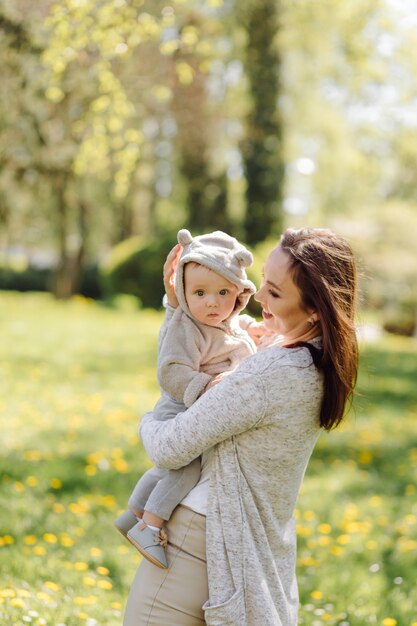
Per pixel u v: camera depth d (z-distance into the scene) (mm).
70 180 16375
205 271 2383
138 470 6715
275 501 2350
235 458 2287
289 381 2244
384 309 24859
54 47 7633
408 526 5926
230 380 2246
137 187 25938
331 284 2285
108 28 7727
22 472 6328
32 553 4645
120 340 14195
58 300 22156
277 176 21406
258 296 2387
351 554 5301
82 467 6652
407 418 10375
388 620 4117
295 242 2346
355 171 26297
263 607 2242
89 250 31797
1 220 18453
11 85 9133
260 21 20750
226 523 2264
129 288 20656
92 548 4883
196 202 22344
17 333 13758
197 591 2316
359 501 6641
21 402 8812
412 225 23219
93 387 10148
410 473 7719
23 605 3605
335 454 8211
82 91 9484
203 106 20188
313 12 21031
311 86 23000
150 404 9445
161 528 2369
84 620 3723
